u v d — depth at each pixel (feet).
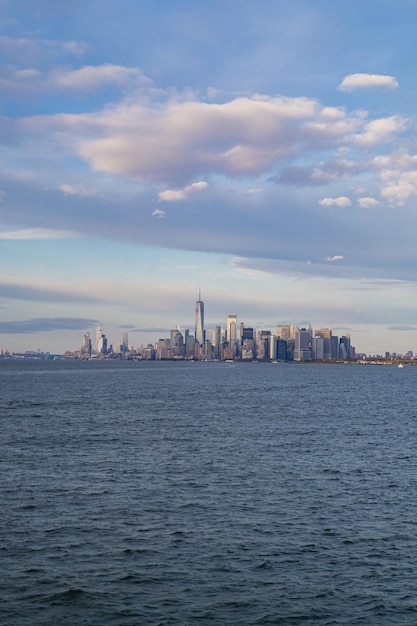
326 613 85.92
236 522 124.98
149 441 228.02
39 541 111.45
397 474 173.06
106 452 201.98
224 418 316.19
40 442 221.87
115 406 380.37
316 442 232.53
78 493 145.38
